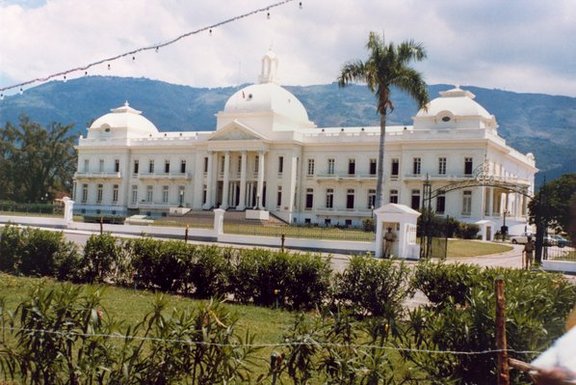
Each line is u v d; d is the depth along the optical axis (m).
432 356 7.00
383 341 7.22
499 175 65.44
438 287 13.33
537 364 3.77
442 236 42.06
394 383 6.66
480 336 6.85
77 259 17.14
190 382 6.59
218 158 73.81
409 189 64.25
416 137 63.72
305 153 71.38
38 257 17.25
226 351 5.84
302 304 13.98
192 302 13.98
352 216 67.81
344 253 34.62
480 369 6.85
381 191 44.41
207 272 15.14
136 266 16.20
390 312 7.48
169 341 5.87
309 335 6.26
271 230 46.84
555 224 27.70
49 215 59.03
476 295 7.34
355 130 70.94
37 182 94.44
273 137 70.44
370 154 67.56
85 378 5.89
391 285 13.37
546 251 29.92
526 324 6.70
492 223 54.12
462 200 61.00
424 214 31.89
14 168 93.12
